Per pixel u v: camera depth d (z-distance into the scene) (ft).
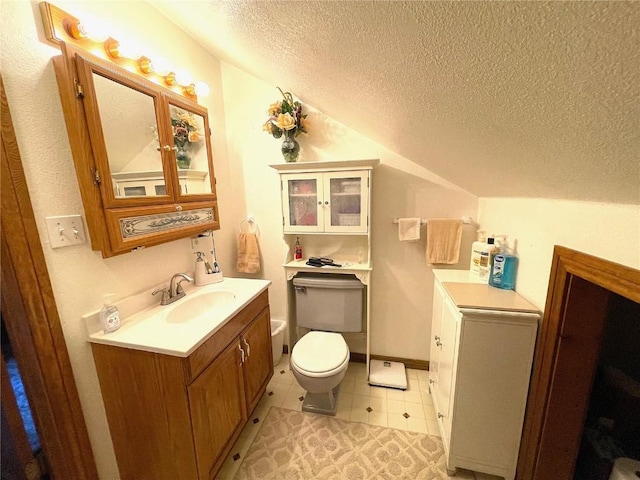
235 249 7.23
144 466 3.85
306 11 1.93
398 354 6.97
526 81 1.56
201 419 3.65
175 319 4.47
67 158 3.27
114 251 3.53
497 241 4.83
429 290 6.47
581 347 3.22
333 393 6.04
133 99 3.87
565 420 3.42
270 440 4.97
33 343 3.01
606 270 2.54
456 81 1.91
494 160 3.20
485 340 3.79
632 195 2.23
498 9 1.18
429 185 5.98
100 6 3.70
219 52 5.77
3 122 2.72
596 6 0.97
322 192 5.87
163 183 4.35
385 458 4.60
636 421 3.66
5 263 2.81
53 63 3.09
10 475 3.45
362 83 2.80
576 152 2.05
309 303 6.54
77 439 3.43
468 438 4.11
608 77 1.24
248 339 4.94
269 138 6.58
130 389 3.60
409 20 1.49
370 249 6.08
